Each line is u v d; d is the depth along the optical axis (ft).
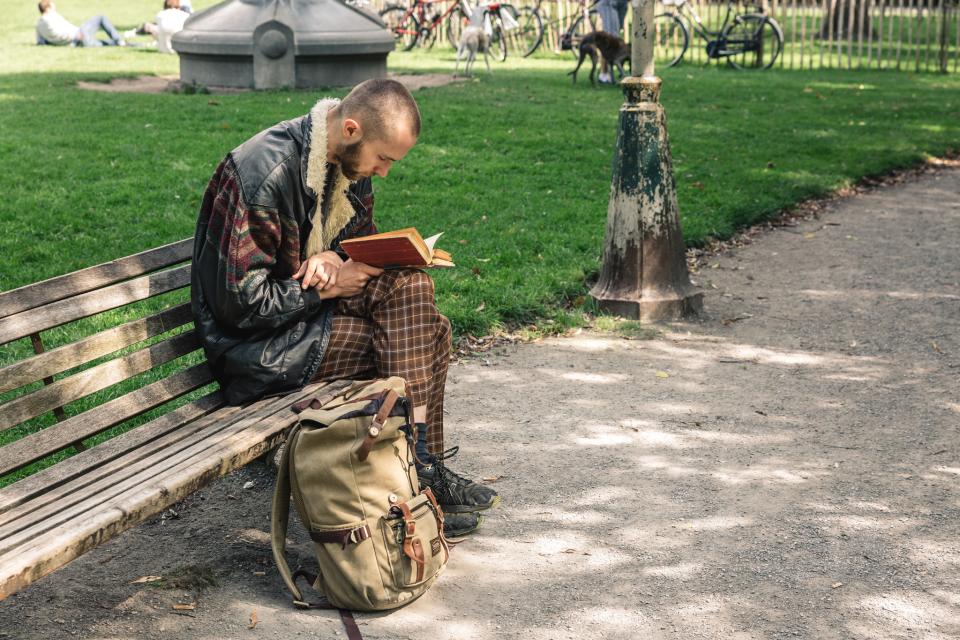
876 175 33.32
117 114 38.27
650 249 19.19
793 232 26.35
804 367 16.98
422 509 10.12
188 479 9.01
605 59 51.39
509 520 11.94
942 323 19.15
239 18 46.75
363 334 11.42
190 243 12.44
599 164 32.71
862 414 15.06
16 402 9.86
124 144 32.73
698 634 9.71
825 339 18.35
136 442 10.44
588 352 17.69
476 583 10.60
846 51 73.36
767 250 24.59
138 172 29.17
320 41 46.16
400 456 10.09
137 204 25.93
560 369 16.89
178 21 64.34
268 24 45.37
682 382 16.34
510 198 28.09
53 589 10.31
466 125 38.34
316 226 11.28
